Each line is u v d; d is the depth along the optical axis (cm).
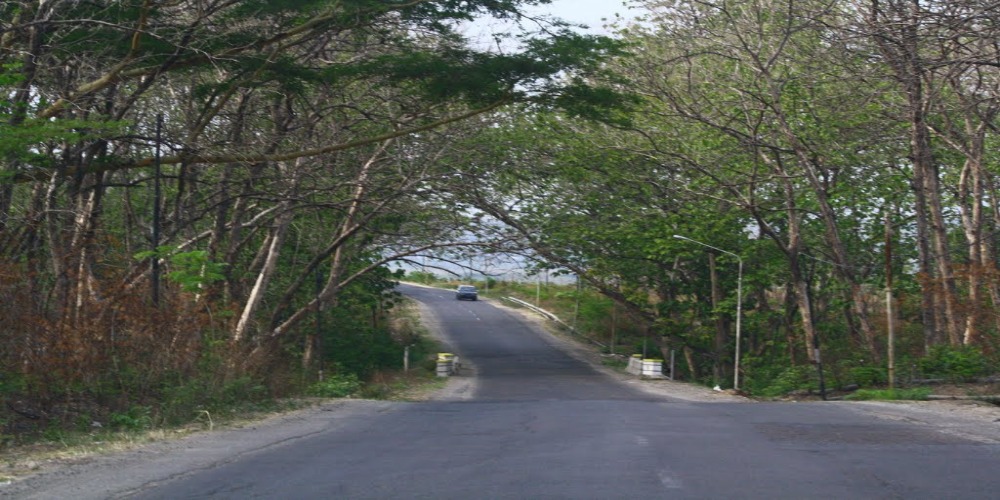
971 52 1958
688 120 2898
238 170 2509
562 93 2072
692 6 2719
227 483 823
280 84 2006
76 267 1652
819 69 2416
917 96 2328
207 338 1658
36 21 1573
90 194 2120
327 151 1992
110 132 1638
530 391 3150
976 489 772
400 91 2275
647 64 2688
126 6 1691
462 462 932
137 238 2447
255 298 2506
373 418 1479
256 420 1444
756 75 2608
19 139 1396
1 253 1598
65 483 826
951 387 2141
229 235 2922
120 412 1412
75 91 1744
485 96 2022
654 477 830
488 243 3062
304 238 3247
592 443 1070
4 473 876
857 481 808
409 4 1811
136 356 1472
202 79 2136
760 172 3100
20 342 1345
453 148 2692
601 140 3142
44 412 1366
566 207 3297
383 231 2995
